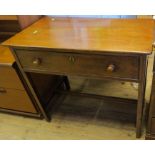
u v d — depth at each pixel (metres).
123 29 1.11
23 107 1.62
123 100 1.48
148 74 1.73
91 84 1.92
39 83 1.47
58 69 1.13
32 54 1.13
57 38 1.12
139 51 0.88
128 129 1.46
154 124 1.21
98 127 1.51
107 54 0.94
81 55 1.00
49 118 1.62
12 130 1.63
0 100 1.65
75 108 1.71
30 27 1.34
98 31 1.13
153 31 1.04
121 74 1.01
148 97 1.56
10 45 1.12
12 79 1.40
